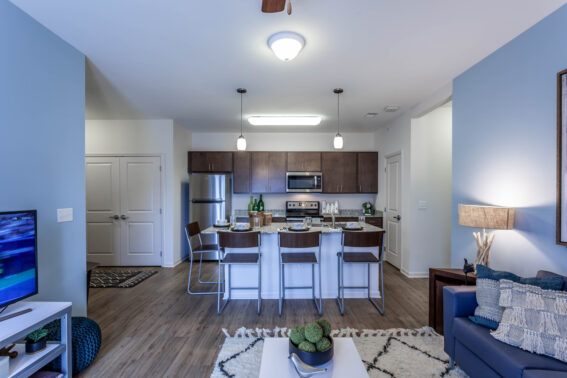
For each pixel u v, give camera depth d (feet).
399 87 10.27
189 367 6.51
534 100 6.52
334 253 10.77
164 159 15.05
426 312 9.43
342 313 9.23
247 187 17.17
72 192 7.28
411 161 13.07
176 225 15.47
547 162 6.23
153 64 8.39
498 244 7.69
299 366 4.25
